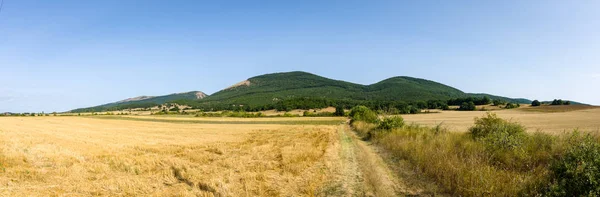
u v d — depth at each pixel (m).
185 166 12.48
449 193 8.38
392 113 30.94
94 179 10.60
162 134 36.72
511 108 101.56
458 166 9.23
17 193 8.63
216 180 9.80
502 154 11.17
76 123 57.47
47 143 20.94
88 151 17.95
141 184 9.67
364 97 189.00
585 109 83.12
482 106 112.31
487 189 7.61
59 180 10.23
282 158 14.80
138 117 98.75
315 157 14.91
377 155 15.60
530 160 10.30
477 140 14.12
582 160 6.90
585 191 6.46
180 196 8.49
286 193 8.83
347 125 52.94
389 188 9.18
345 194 8.73
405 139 17.36
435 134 19.52
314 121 73.25
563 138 12.09
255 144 23.28
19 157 13.45
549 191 7.04
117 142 25.31
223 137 32.75
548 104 105.06
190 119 87.94
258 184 9.63
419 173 10.67
